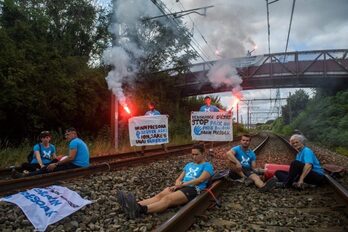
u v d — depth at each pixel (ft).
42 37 75.66
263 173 29.22
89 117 76.89
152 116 49.75
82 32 98.78
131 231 15.71
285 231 16.39
